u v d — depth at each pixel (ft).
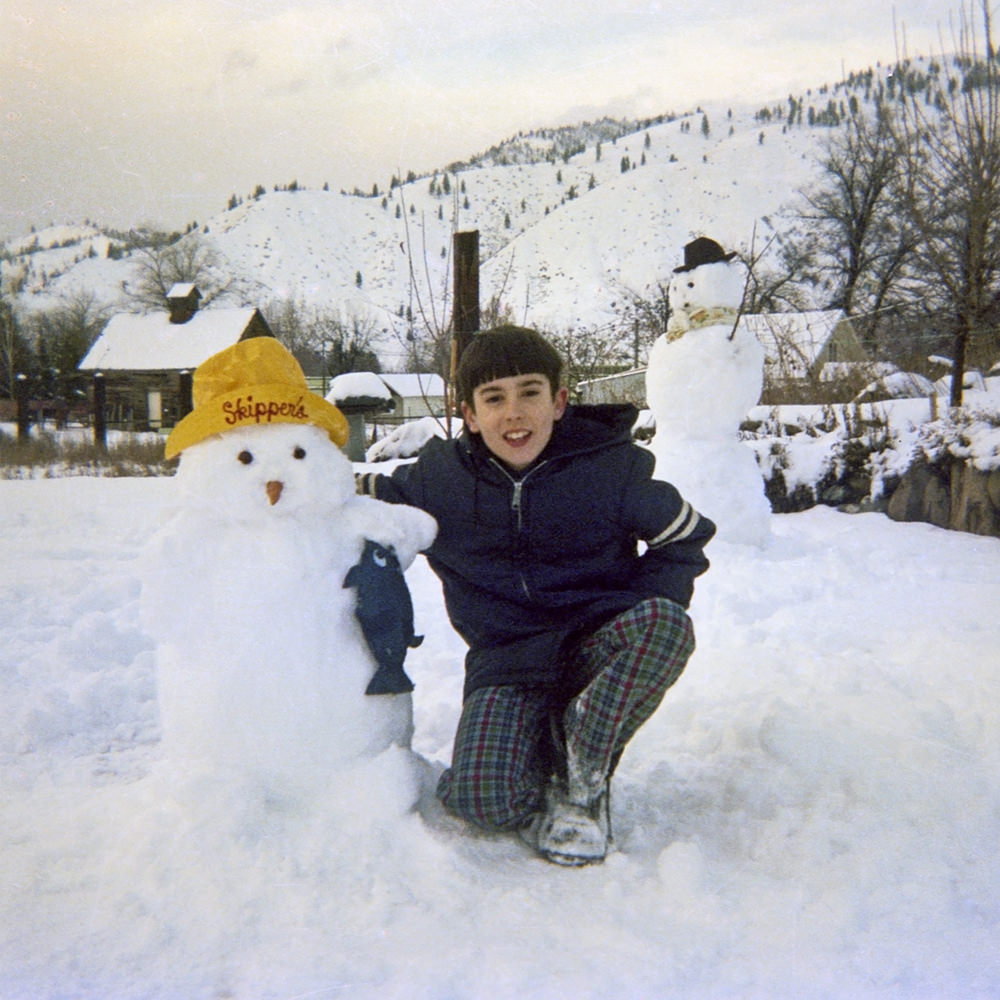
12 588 16.38
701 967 6.23
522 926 6.57
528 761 7.79
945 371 43.62
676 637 7.51
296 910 6.66
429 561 8.92
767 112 455.22
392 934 6.45
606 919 6.68
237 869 7.04
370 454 39.55
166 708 7.94
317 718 7.64
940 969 6.28
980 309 32.83
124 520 25.16
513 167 442.09
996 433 25.90
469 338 27.61
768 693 11.41
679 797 8.78
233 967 6.13
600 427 8.45
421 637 8.32
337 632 7.76
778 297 93.97
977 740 9.98
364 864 7.20
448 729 10.61
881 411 31.99
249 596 7.62
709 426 21.24
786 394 44.34
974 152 33.04
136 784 8.45
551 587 8.23
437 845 7.38
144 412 109.29
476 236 27.78
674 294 21.89
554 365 8.32
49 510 26.86
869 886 7.18
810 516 28.02
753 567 18.85
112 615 14.79
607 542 8.34
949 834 7.95
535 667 8.05
